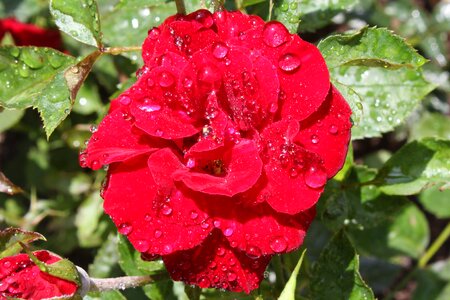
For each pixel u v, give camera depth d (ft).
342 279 1.02
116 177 0.85
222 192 0.79
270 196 0.83
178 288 1.16
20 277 0.87
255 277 0.89
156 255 0.92
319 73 0.85
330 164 0.85
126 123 0.87
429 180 1.04
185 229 0.85
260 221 0.85
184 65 0.85
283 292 0.86
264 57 0.84
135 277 0.97
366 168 1.08
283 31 0.86
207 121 0.86
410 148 1.05
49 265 0.86
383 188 1.06
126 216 0.85
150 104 0.84
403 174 1.05
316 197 0.83
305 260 1.18
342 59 0.93
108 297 1.06
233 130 0.84
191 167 0.84
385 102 1.09
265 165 0.84
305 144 0.85
